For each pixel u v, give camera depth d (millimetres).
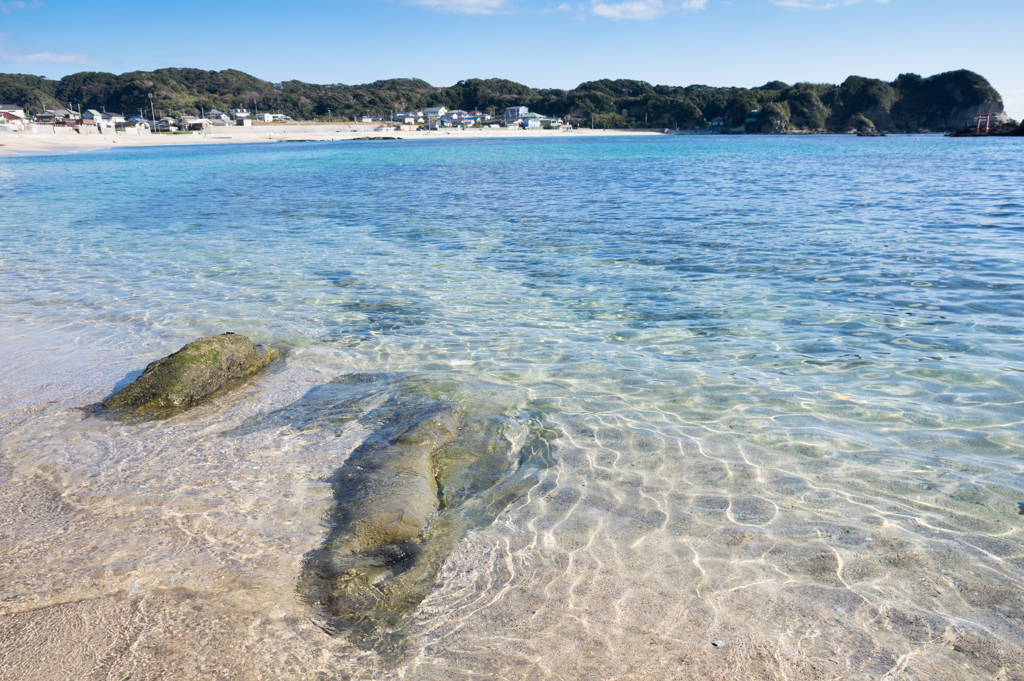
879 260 10008
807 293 8211
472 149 71375
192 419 4695
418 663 2354
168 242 12875
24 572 2838
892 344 6230
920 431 4395
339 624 2541
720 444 4285
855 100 154500
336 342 6582
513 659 2379
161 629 2482
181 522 3283
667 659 2381
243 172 35719
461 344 6500
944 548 3076
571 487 3748
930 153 53125
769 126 147625
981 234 12148
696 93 191125
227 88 189125
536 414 4801
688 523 3346
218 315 7555
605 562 3002
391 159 50000
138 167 40594
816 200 18766
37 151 67812
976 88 142750
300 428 4508
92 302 8164
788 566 2957
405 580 2836
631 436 4422
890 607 2664
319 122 160625
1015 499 3518
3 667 2291
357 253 11562
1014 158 43219
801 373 5570
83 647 2393
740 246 11531
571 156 53844
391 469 3779
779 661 2371
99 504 3482
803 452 4141
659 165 40250
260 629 2492
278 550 3023
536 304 8008
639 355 6137
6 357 6102
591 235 13133
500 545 3148
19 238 13445
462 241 12688
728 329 6871
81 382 5473
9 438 4352
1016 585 2789
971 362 5688
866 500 3545
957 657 2383
